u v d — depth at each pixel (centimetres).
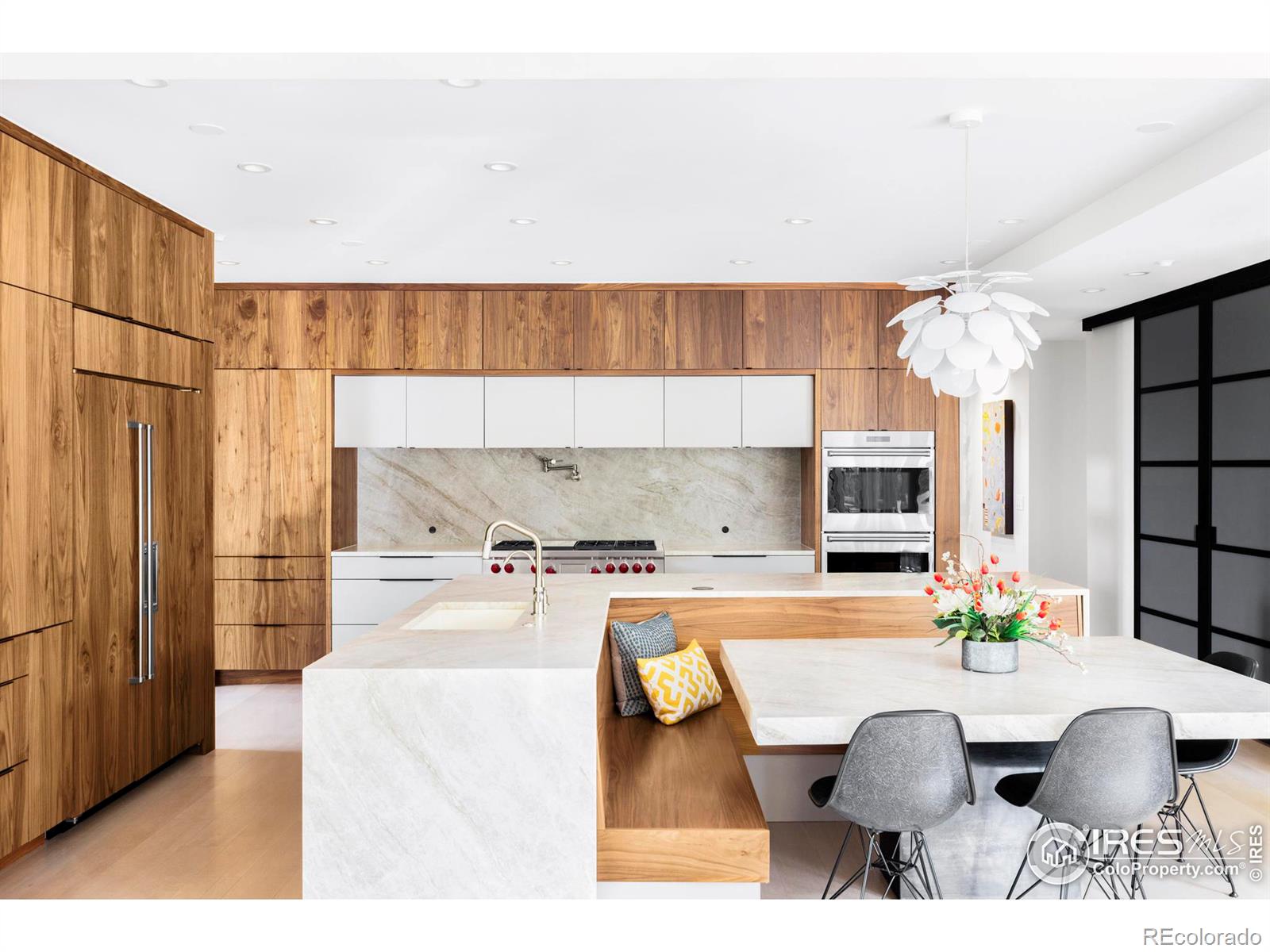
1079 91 288
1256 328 463
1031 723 253
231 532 600
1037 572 688
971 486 773
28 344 321
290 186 389
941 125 318
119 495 377
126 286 382
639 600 395
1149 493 566
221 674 611
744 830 252
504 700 226
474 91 290
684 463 662
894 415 600
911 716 240
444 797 226
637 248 504
